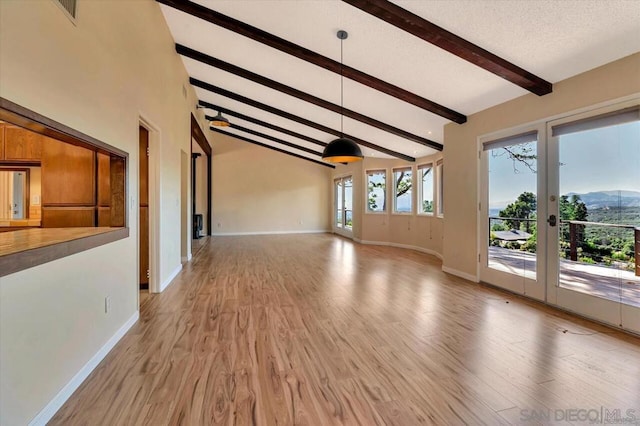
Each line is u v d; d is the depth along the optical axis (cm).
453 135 497
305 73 461
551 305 346
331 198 1124
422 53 349
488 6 260
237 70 495
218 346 251
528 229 372
